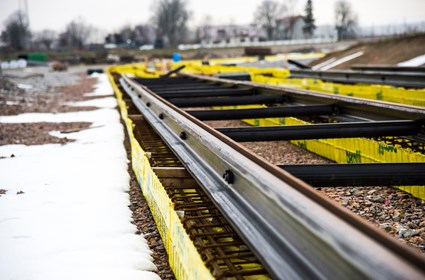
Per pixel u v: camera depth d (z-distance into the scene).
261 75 22.61
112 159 8.83
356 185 3.53
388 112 6.61
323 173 3.52
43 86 37.72
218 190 3.75
